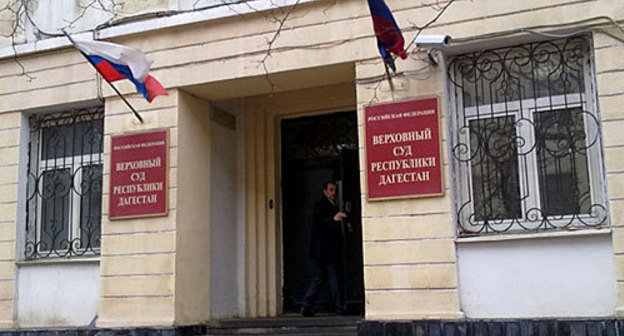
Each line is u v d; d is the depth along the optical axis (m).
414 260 7.21
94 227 8.98
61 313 8.79
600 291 6.69
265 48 8.13
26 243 9.23
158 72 8.57
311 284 9.12
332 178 9.68
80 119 9.31
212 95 8.79
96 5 9.10
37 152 9.45
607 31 6.95
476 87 7.52
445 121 7.33
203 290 8.59
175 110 8.45
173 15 8.55
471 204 7.37
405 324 7.09
